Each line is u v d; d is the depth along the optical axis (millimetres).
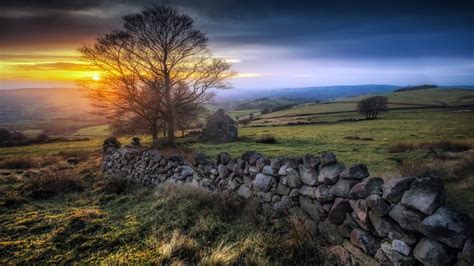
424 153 17266
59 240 4793
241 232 4746
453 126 42062
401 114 75000
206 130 34281
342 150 22172
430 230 2777
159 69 25469
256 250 3998
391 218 3217
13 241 4820
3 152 38812
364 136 35375
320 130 46781
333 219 4043
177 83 26672
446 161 11609
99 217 5867
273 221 5059
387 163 14453
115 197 7711
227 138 33688
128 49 23875
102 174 12219
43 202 7438
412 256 2969
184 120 37438
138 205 6602
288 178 5082
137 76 24828
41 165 19938
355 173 3912
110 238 4777
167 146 24984
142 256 4129
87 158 21719
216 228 4926
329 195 4176
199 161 8648
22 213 6430
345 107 108000
